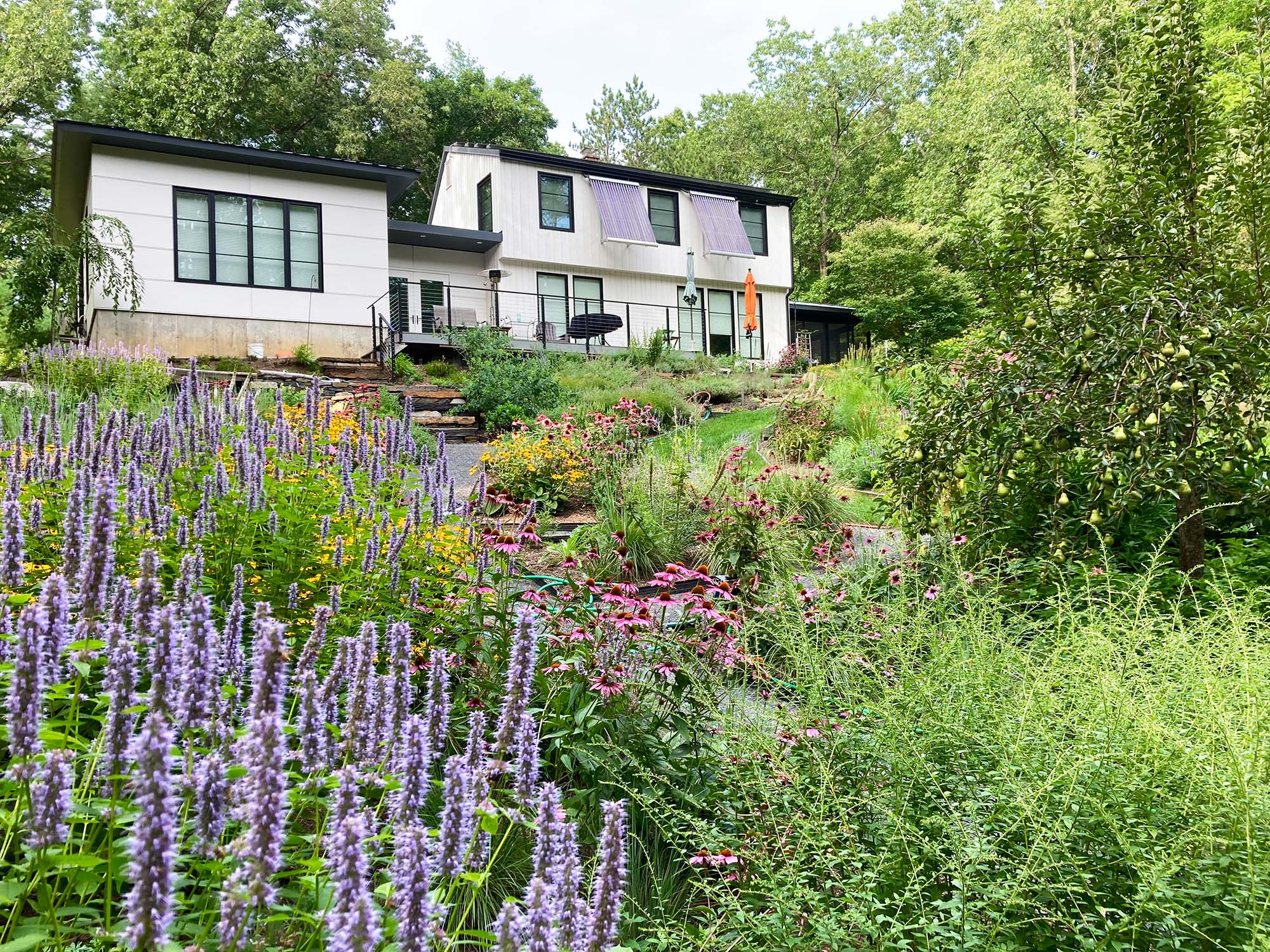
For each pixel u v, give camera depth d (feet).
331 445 18.61
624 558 21.54
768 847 9.08
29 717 5.21
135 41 87.10
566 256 76.33
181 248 56.08
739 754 10.45
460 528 15.81
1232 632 10.77
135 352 42.11
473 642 12.37
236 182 57.77
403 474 18.22
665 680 12.19
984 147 88.58
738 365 70.85
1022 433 19.15
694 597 13.37
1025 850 7.75
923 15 138.00
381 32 106.32
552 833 5.88
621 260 79.05
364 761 6.87
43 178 85.15
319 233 60.18
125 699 5.45
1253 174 19.63
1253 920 7.01
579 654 11.79
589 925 5.66
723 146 138.92
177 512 13.10
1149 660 10.62
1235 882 7.31
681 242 82.99
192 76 84.79
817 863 8.49
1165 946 7.27
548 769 11.14
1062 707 9.64
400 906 4.93
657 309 81.20
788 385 57.57
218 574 11.92
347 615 11.73
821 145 138.10
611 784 10.09
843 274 105.60
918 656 12.01
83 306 59.52
